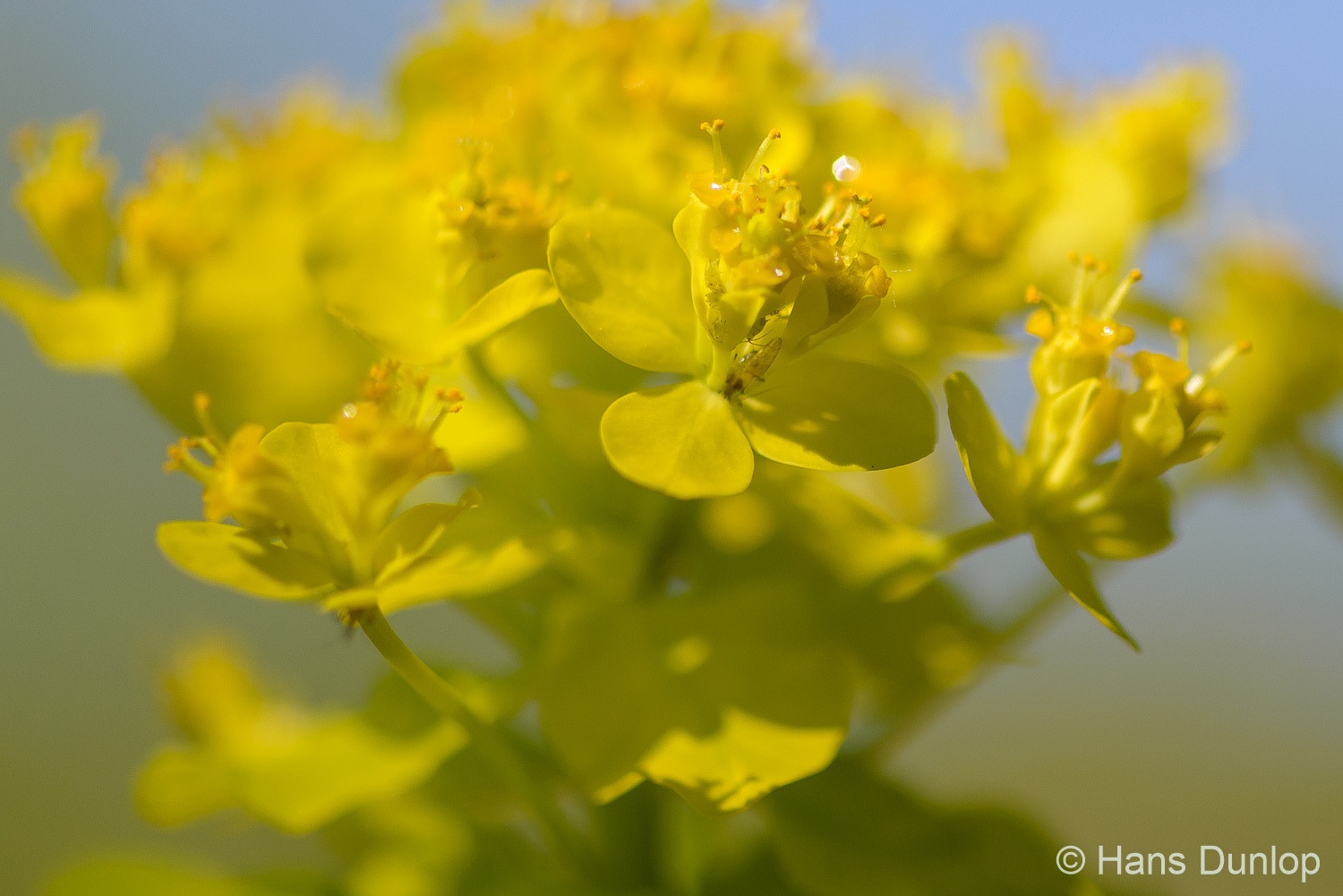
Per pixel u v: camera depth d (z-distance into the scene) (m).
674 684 0.14
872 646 0.16
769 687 0.14
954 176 0.15
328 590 0.13
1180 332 0.14
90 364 0.15
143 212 0.15
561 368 0.15
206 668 0.17
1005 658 0.16
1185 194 0.16
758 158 0.13
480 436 0.15
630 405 0.13
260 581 0.13
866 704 0.16
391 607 0.14
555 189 0.14
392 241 0.14
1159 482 0.14
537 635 0.16
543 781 0.15
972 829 0.15
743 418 0.13
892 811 0.15
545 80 0.15
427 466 0.13
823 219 0.13
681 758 0.14
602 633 0.15
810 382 0.14
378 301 0.14
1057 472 0.14
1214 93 0.17
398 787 0.15
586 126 0.15
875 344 0.15
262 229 0.15
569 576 0.15
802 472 0.15
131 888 0.16
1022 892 0.15
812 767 0.14
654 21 0.15
